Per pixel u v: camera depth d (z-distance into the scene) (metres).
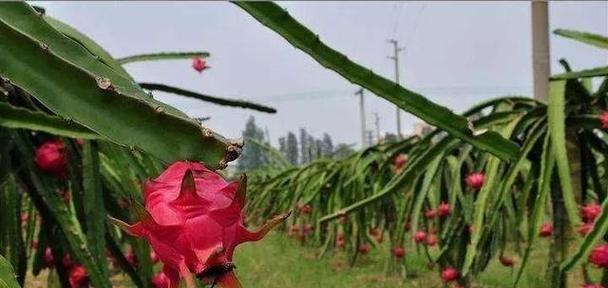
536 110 2.28
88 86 0.77
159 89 1.99
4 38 0.78
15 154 1.73
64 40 0.81
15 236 1.82
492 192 2.45
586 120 2.27
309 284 4.50
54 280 2.25
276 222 0.59
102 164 2.21
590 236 1.53
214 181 0.63
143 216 0.56
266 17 1.09
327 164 5.97
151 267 1.84
